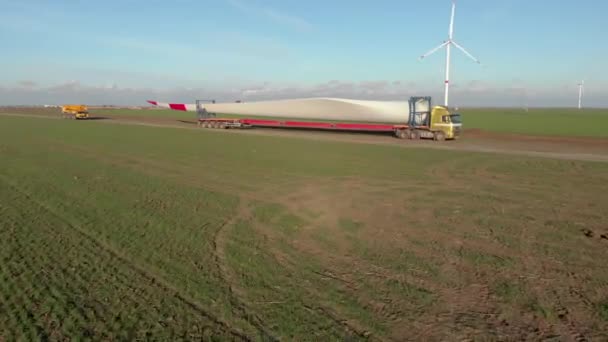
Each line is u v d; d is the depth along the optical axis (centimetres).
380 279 654
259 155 2252
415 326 510
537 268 705
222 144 2809
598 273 683
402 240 859
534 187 1433
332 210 1109
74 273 659
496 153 2452
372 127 3828
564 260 743
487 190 1379
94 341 471
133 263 704
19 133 3362
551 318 534
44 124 4659
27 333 486
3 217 974
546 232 917
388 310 551
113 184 1400
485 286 631
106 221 959
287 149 2569
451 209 1125
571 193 1334
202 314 533
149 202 1158
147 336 482
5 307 547
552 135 3900
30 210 1045
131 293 591
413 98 3647
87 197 1200
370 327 506
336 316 532
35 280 630
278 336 482
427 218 1035
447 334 493
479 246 820
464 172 1747
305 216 1044
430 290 615
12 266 683
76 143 2681
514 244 833
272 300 575
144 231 888
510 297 593
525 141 3353
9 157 1986
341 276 666
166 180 1497
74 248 773
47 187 1326
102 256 734
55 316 525
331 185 1450
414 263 727
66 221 952
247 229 922
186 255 748
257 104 4612
